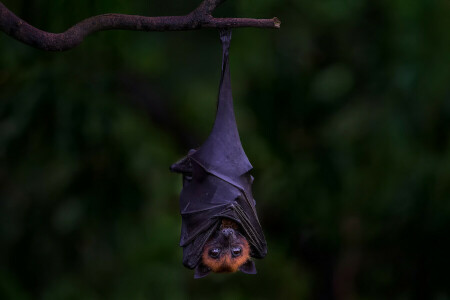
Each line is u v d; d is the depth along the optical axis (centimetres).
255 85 1276
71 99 1081
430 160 1187
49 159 1112
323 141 1284
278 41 1254
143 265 1316
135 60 1202
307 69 1277
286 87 1260
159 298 1321
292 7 1255
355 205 1295
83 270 1185
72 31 482
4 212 1144
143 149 1236
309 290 1508
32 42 466
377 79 1230
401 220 1239
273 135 1270
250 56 1248
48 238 1149
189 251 711
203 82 1320
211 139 718
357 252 1429
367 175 1266
